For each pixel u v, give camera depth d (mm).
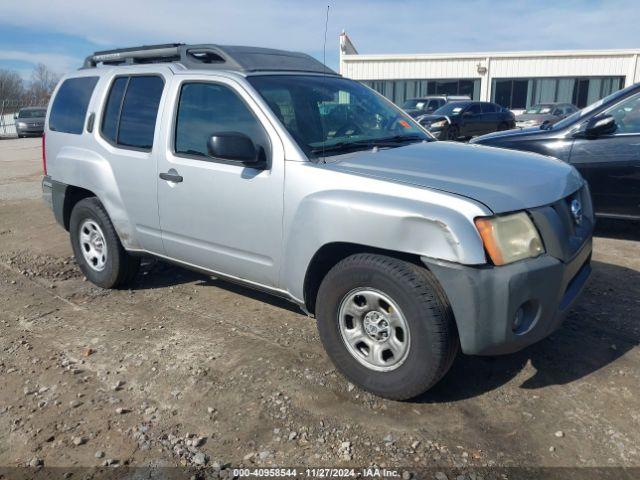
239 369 3508
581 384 3268
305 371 3463
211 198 3783
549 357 3570
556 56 30562
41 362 3676
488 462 2645
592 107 6199
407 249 2863
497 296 2746
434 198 2863
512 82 31500
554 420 2945
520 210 2887
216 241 3855
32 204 9188
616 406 3051
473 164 3375
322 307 3277
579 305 4316
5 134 31656
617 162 5867
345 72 33219
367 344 3164
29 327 4238
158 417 3051
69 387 3365
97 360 3682
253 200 3545
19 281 5305
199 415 3059
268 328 4094
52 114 5246
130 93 4465
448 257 2744
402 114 4500
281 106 3648
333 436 2852
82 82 4992
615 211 6023
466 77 31781
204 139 3865
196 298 4734
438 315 2842
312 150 3443
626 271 5055
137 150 4309
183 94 4039
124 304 4652
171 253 4262
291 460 2689
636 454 2678
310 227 3240
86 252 5074
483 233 2740
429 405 3100
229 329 4098
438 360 2885
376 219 2947
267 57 4160
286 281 3510
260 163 3518
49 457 2758
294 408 3094
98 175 4594
